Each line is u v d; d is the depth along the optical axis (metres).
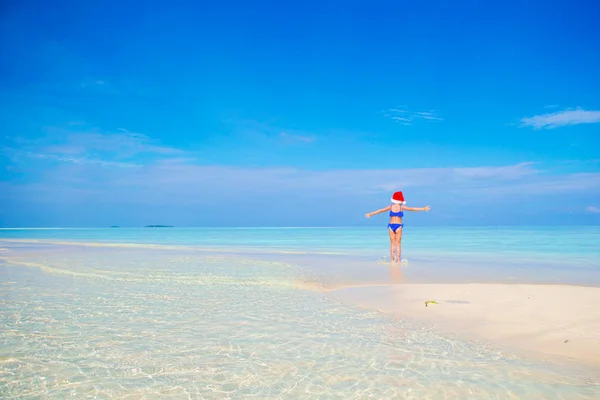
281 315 6.61
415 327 5.86
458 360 4.56
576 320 5.90
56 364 4.50
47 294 8.48
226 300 7.84
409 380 4.02
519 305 6.86
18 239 31.78
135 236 39.38
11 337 5.47
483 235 36.72
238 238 33.94
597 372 4.19
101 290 8.92
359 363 4.48
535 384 3.91
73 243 25.61
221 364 4.47
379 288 8.80
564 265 12.35
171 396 3.70
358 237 35.00
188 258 15.09
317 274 10.89
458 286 8.64
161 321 6.27
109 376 4.17
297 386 3.90
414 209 13.62
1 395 3.74
